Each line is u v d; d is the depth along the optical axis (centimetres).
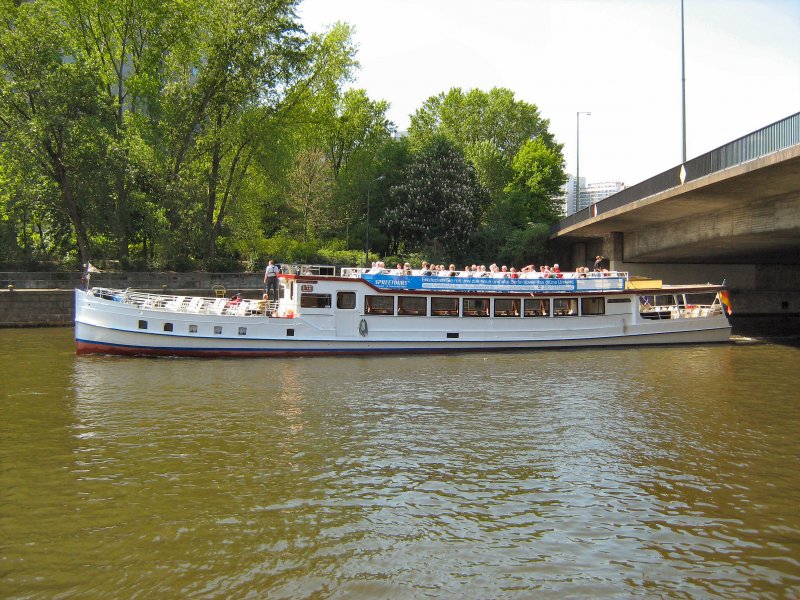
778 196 3000
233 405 1911
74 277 4781
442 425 1697
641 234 4694
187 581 912
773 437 1595
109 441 1537
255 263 5862
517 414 1819
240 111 5406
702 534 1060
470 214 7238
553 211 9012
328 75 5941
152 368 2550
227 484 1266
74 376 2353
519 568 953
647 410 1867
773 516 1130
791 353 3077
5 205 5025
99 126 4578
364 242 7438
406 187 7344
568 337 3238
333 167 8056
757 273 5328
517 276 3225
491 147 8862
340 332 2952
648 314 3419
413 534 1058
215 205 6212
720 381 2317
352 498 1201
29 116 4559
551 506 1171
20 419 1733
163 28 5119
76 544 1017
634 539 1045
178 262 5409
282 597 878
